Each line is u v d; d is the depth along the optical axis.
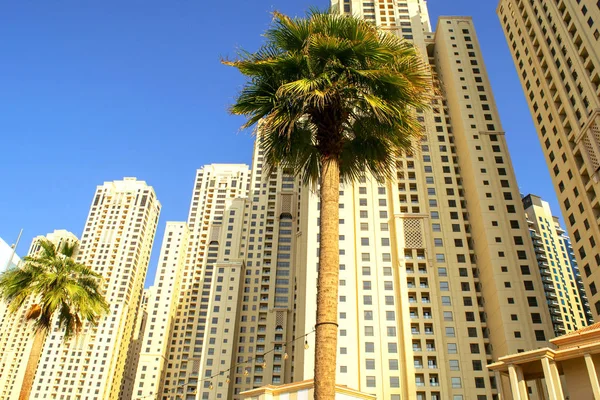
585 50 66.62
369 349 78.25
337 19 14.52
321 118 14.54
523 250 83.75
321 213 13.38
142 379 146.62
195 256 174.00
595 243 63.03
